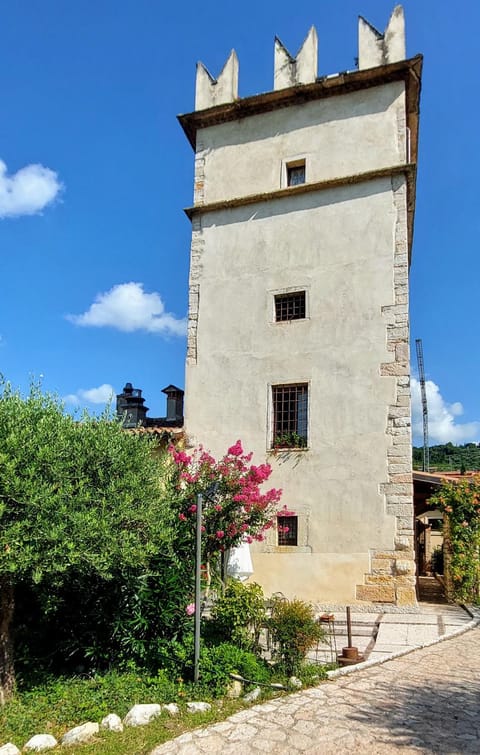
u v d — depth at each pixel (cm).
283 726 556
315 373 1318
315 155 1445
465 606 1214
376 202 1354
